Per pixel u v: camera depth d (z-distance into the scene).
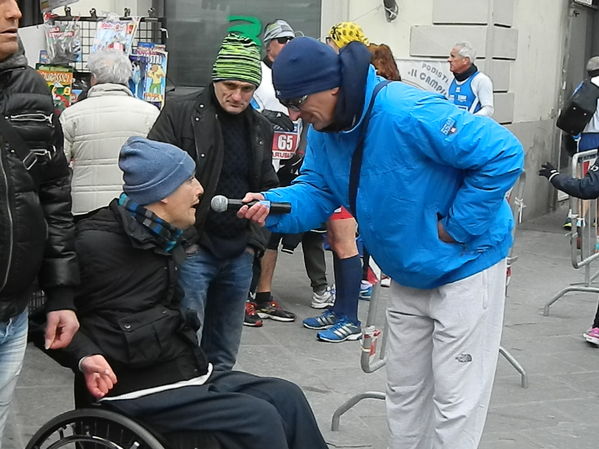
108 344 3.09
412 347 3.62
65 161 3.05
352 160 3.34
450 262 3.36
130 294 3.14
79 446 3.19
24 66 2.88
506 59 9.89
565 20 11.74
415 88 3.31
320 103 3.21
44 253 2.96
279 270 7.92
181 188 3.19
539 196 11.37
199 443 3.08
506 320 6.78
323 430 4.60
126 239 3.15
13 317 2.82
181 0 9.60
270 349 5.82
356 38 4.94
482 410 3.54
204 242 4.14
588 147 9.55
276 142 6.19
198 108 4.19
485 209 3.27
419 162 3.25
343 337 6.02
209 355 4.47
